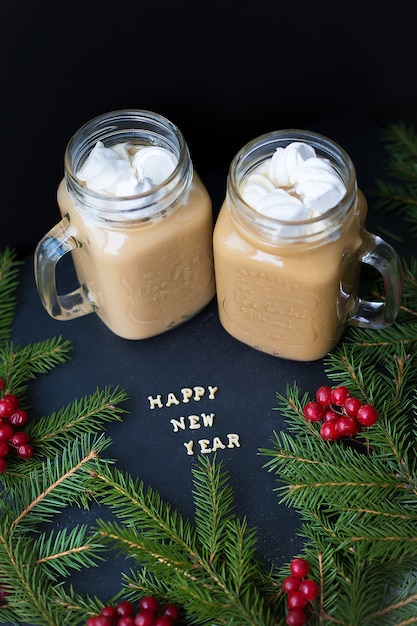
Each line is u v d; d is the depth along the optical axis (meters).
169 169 0.57
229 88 0.69
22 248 0.71
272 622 0.51
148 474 0.59
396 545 0.52
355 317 0.62
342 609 0.52
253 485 0.58
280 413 0.60
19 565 0.54
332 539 0.54
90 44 0.62
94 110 0.66
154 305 0.60
